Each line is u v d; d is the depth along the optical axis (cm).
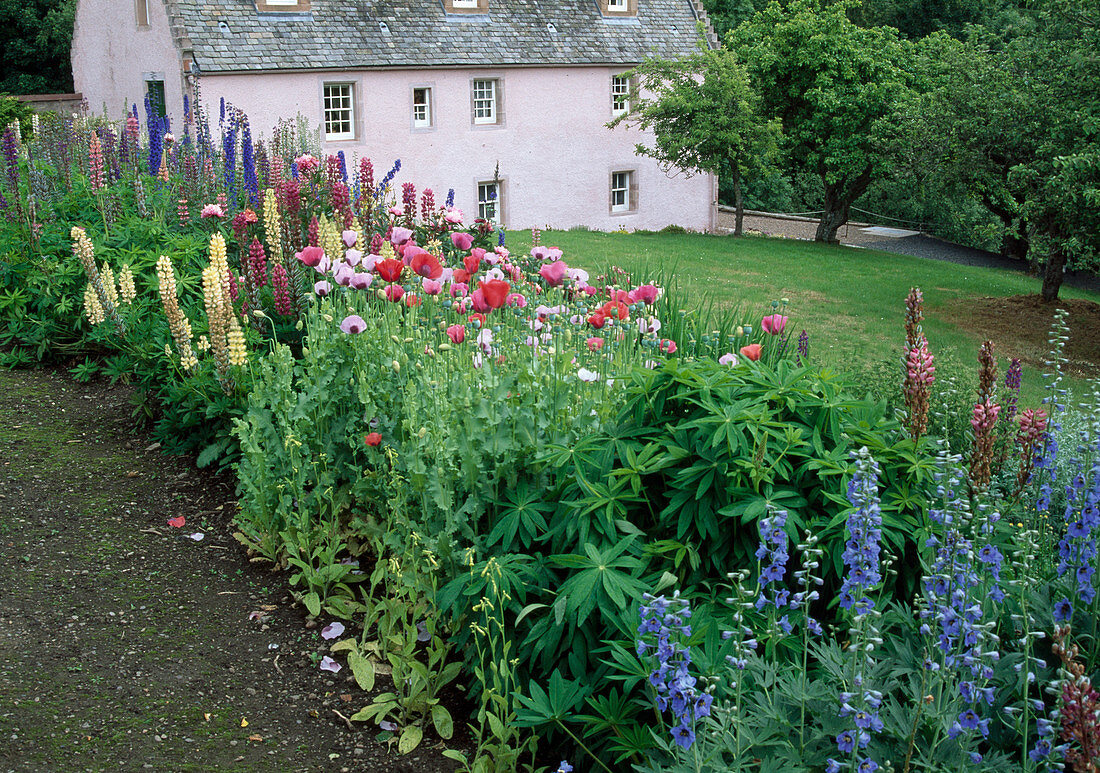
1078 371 1258
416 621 404
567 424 420
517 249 1759
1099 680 276
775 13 2712
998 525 335
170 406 609
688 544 343
